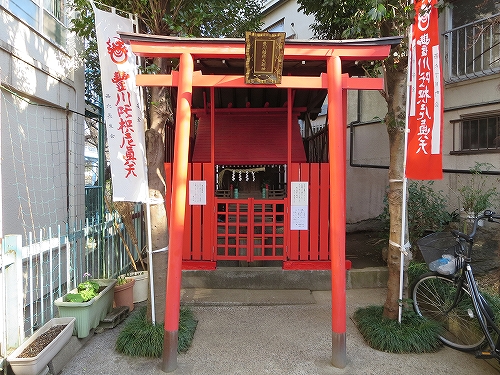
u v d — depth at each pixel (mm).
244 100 6375
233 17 5770
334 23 5301
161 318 3814
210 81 3406
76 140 6023
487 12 5676
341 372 3131
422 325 3582
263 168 6254
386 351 3457
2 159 4266
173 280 3166
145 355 3391
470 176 5898
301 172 4988
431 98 3430
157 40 3256
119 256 5398
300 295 4938
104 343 3635
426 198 5543
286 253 5043
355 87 3461
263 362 3295
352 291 5148
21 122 4641
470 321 3496
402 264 3664
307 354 3438
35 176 4953
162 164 3990
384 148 7758
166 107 4039
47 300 4348
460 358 3350
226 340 3727
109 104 3605
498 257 4523
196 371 3152
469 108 5941
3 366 2709
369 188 8102
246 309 4559
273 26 11141
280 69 3266
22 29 4652
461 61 6016
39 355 2713
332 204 3287
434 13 3369
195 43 3311
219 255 5133
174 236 3197
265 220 5176
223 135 6438
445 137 6363
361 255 6371
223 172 6355
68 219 5832
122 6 4129
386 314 3822
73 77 6016
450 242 3617
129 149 3664
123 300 4320
